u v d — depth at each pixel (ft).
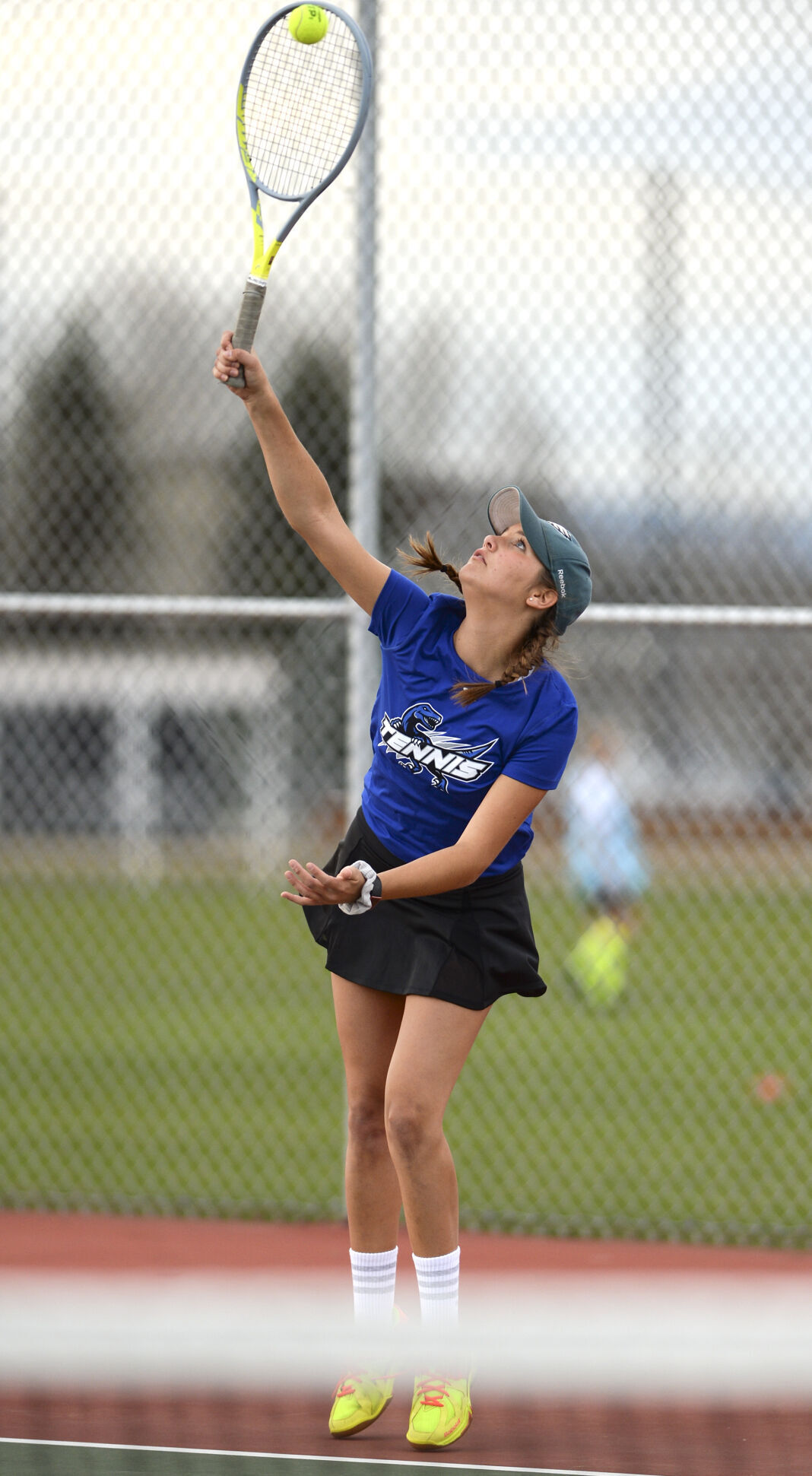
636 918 114.52
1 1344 27.84
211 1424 34.88
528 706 34.06
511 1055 91.97
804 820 88.63
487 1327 29.86
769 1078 78.23
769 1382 27.76
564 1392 36.58
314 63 37.47
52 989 112.68
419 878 32.30
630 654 108.99
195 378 77.25
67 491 76.95
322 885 31.30
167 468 82.94
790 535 65.67
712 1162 66.95
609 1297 43.91
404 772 35.17
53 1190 61.26
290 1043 96.37
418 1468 32.19
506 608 33.73
